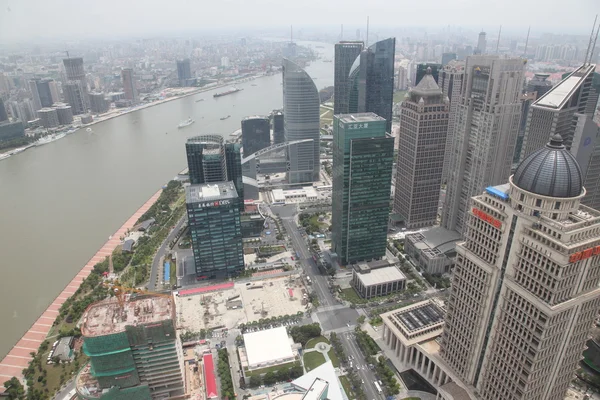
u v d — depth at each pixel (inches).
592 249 7460.6
